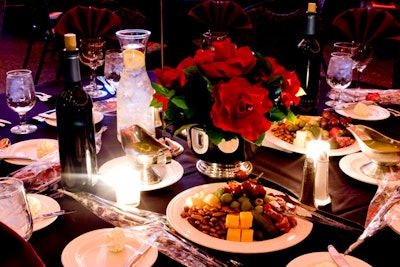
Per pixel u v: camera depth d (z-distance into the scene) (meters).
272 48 2.95
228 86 1.06
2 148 1.42
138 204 1.13
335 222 1.04
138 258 0.89
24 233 0.88
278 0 4.58
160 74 1.19
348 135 1.46
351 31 1.95
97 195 1.18
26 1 3.97
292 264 0.87
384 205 1.06
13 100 1.52
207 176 1.28
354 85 2.08
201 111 1.15
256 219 0.96
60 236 0.99
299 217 1.02
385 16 1.88
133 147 1.21
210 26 2.31
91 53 1.98
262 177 1.27
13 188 0.90
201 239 0.94
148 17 4.23
